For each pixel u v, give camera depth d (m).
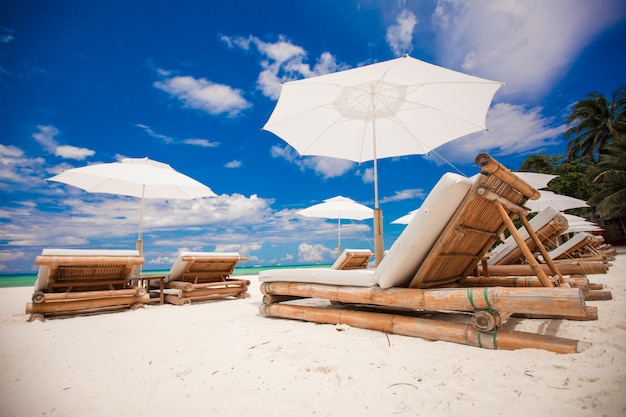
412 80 4.76
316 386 2.14
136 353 3.05
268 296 4.79
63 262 5.06
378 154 6.63
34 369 2.61
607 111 29.70
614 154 23.58
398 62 4.20
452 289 3.07
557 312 2.48
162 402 1.98
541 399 1.77
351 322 3.79
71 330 4.19
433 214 3.15
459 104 5.31
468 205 3.18
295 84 4.87
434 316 4.09
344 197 11.70
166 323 4.58
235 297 7.94
